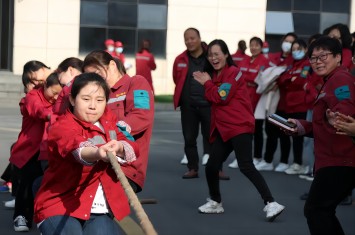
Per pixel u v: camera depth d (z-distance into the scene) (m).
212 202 7.59
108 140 4.12
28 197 6.61
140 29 22.75
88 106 4.05
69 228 4.03
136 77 5.33
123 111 5.19
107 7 22.55
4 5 21.98
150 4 22.73
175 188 8.95
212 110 7.38
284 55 10.46
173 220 7.26
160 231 6.79
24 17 21.94
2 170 9.66
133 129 5.07
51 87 6.24
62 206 4.09
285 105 9.91
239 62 11.13
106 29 22.59
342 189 4.86
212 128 7.38
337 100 4.80
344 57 8.18
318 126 4.95
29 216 6.69
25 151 6.58
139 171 5.08
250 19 23.03
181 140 13.60
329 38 5.10
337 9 23.45
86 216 4.09
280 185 9.28
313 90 8.95
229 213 7.63
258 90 10.15
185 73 9.77
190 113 9.79
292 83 9.57
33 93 6.43
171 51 22.81
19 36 21.92
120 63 5.37
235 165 10.63
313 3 23.42
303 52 9.52
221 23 22.92
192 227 6.98
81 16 22.39
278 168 10.40
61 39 22.19
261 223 7.21
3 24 22.05
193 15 22.83
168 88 22.89
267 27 23.14
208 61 7.43
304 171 10.16
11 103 19.59
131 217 7.25
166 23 22.81
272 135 10.34
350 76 4.93
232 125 7.20
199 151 12.16
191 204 8.05
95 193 4.14
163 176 9.76
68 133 3.97
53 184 4.12
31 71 6.68
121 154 3.94
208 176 7.48
